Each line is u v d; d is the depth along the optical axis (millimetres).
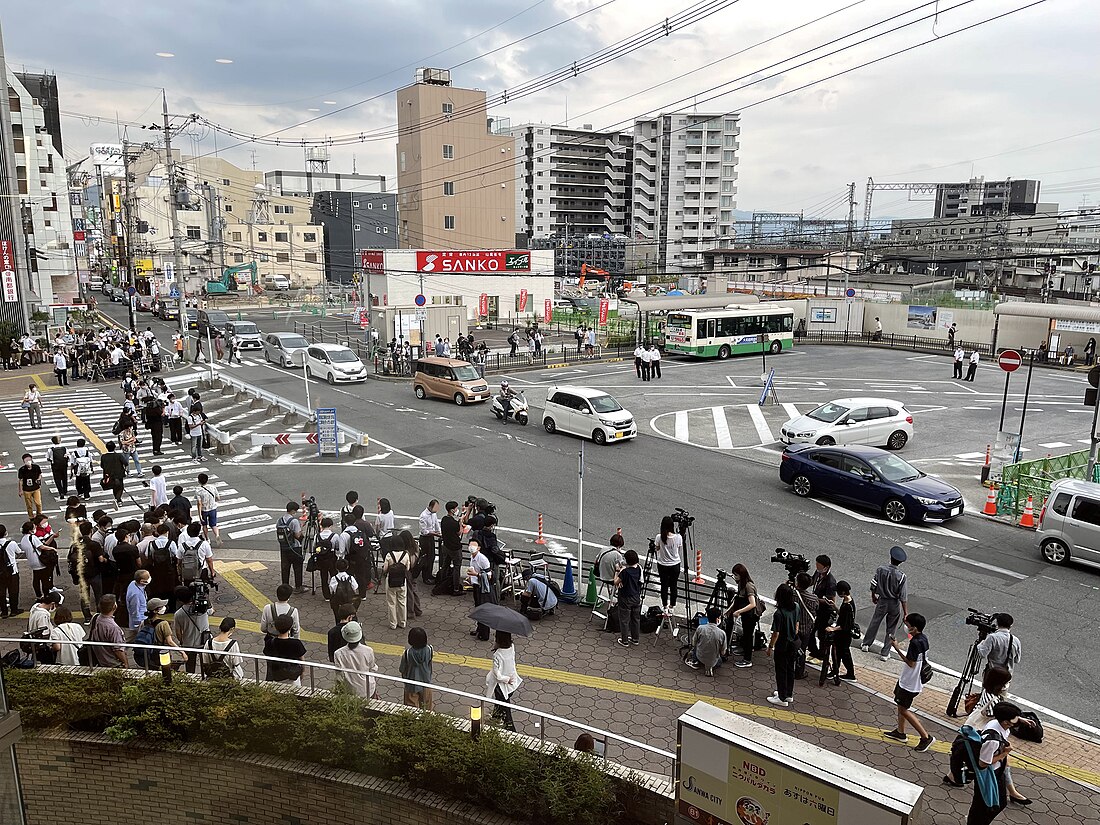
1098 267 71062
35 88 98000
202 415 25203
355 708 9172
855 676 11695
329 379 37875
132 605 11742
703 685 11266
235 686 9680
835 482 20000
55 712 9516
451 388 33188
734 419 29859
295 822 9094
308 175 116000
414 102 67875
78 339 46844
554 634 12969
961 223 107500
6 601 13484
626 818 8062
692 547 17109
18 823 6805
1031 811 8555
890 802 6055
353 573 13789
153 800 9516
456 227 70625
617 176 123938
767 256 84562
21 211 51219
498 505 20109
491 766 8188
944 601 14414
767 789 6789
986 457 22922
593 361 44531
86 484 20766
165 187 89062
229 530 18594
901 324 50938
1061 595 14648
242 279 92250
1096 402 19609
